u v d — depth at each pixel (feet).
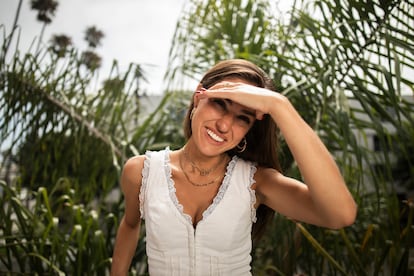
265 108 1.86
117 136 4.94
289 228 3.59
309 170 1.81
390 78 2.89
